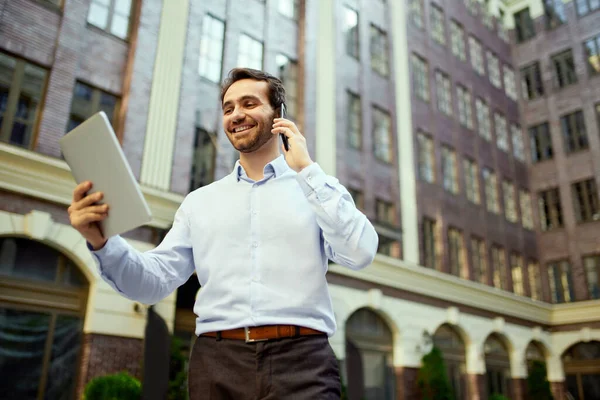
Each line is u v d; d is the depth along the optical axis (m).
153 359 8.09
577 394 20.39
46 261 8.59
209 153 11.62
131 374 8.83
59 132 9.20
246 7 13.69
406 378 14.17
